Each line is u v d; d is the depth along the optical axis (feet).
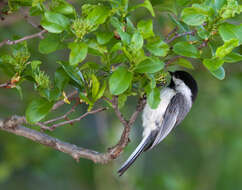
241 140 53.67
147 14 37.50
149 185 48.70
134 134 51.37
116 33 22.29
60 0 21.65
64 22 20.45
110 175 53.01
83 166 52.75
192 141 58.70
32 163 47.57
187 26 24.63
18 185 52.90
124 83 20.02
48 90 21.40
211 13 21.36
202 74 51.98
